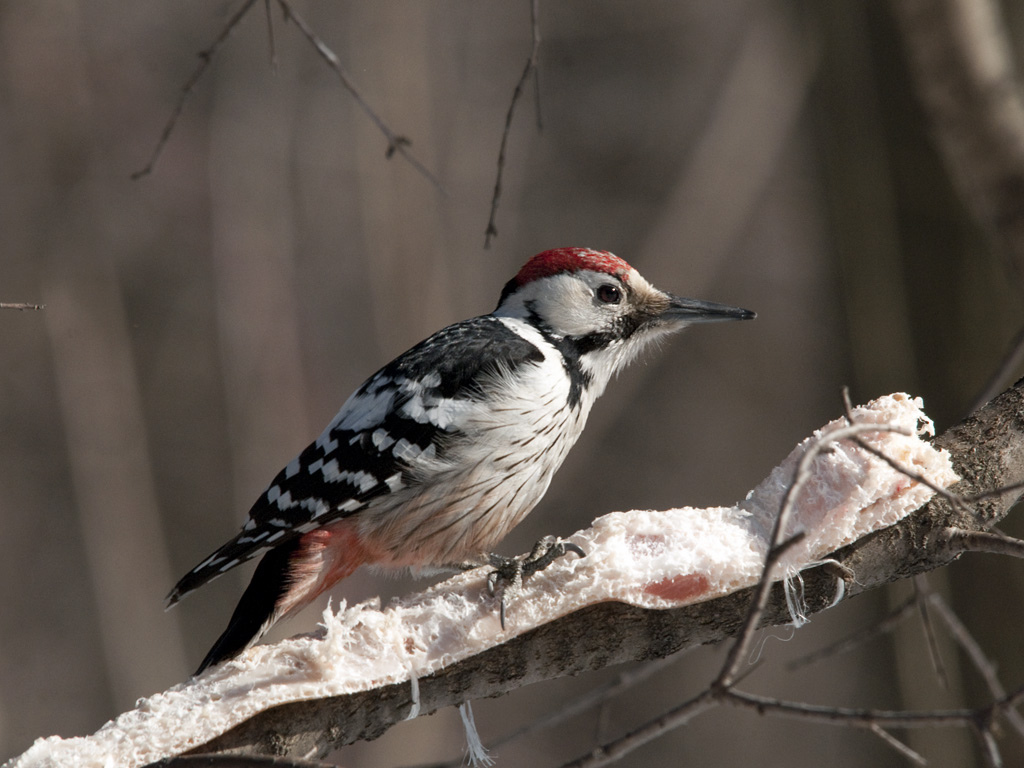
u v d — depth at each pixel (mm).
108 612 16438
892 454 4891
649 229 17906
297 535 5910
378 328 16562
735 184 17000
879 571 4898
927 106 7789
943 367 8242
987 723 3656
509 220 18125
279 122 17984
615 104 18500
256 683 4520
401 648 4684
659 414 16859
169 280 18078
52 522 17047
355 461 5871
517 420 5980
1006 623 8016
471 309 17844
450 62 18406
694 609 4797
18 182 17734
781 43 16531
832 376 9445
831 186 8883
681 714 3889
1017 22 7883
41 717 15938
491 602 4824
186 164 18297
